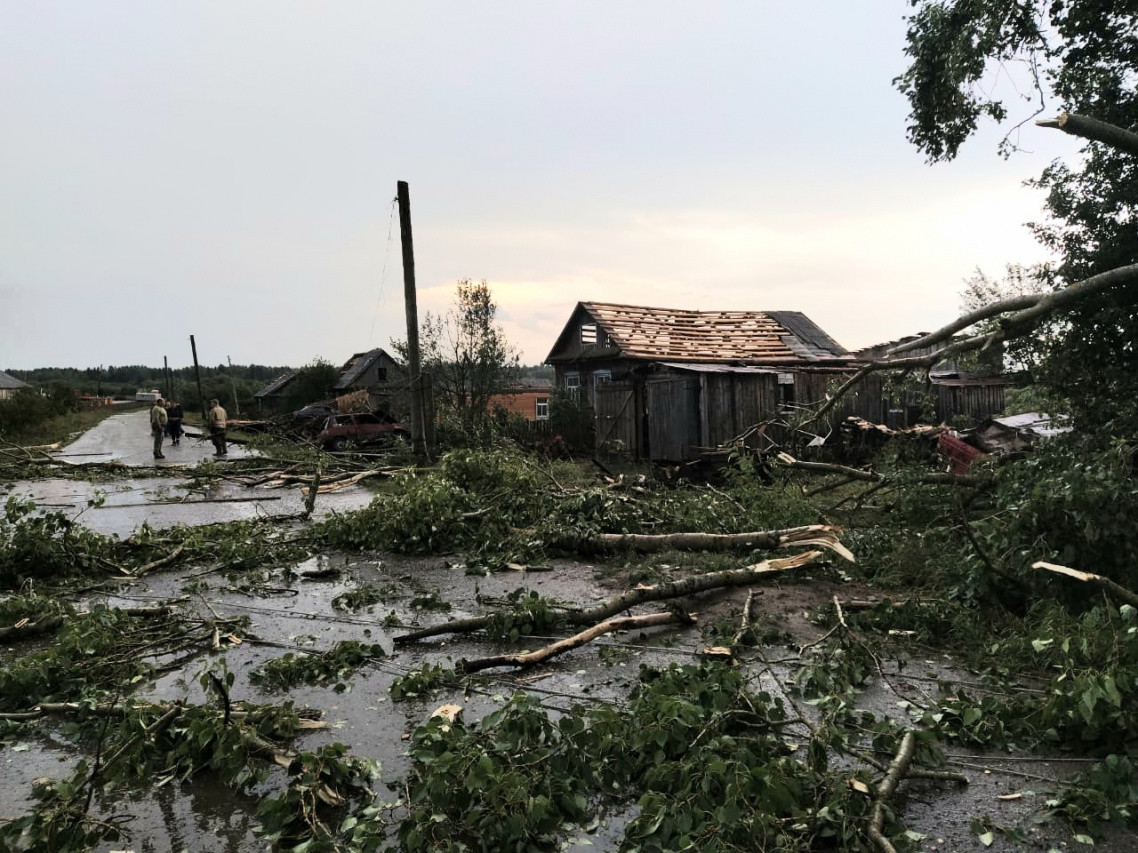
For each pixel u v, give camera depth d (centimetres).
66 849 290
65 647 486
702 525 859
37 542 759
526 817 289
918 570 655
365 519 944
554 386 2698
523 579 744
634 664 491
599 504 891
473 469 1087
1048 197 820
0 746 394
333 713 424
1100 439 683
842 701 391
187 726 376
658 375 1661
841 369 1697
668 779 310
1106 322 726
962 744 369
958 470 1107
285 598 686
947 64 831
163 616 619
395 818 313
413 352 1822
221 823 314
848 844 279
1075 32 789
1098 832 287
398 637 546
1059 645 412
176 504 1328
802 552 718
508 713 350
